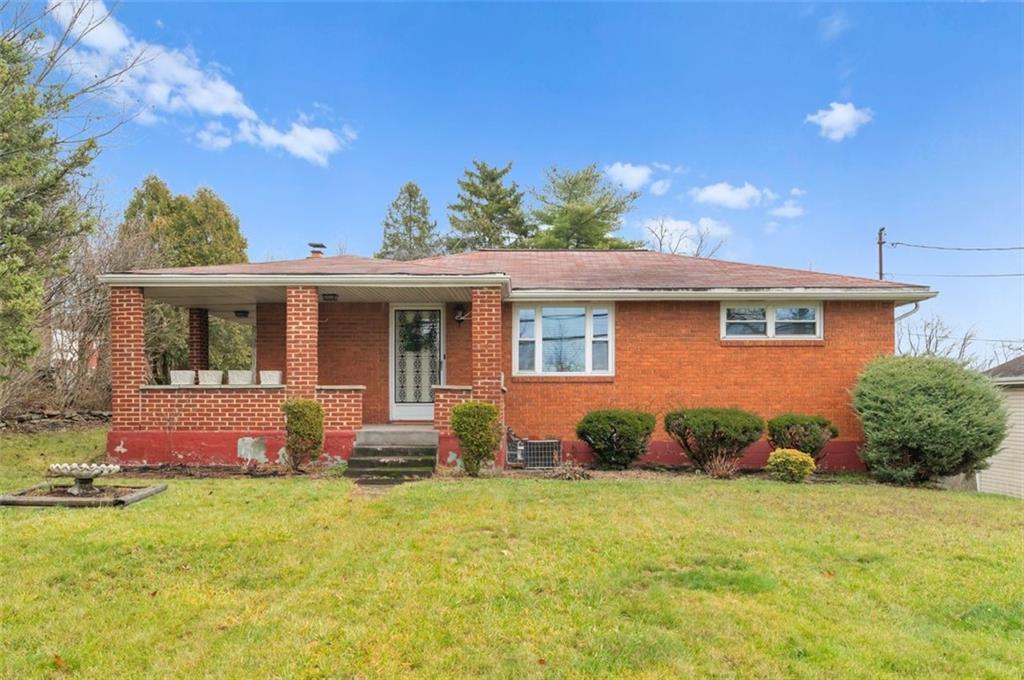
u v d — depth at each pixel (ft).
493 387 33.65
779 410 38.70
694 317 39.14
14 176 33.47
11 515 20.56
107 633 12.58
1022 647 12.57
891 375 34.32
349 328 40.88
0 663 11.36
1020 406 45.01
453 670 11.30
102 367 56.80
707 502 24.56
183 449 33.53
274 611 13.64
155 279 33.17
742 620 13.46
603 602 14.23
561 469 33.04
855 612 14.11
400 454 33.30
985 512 24.26
